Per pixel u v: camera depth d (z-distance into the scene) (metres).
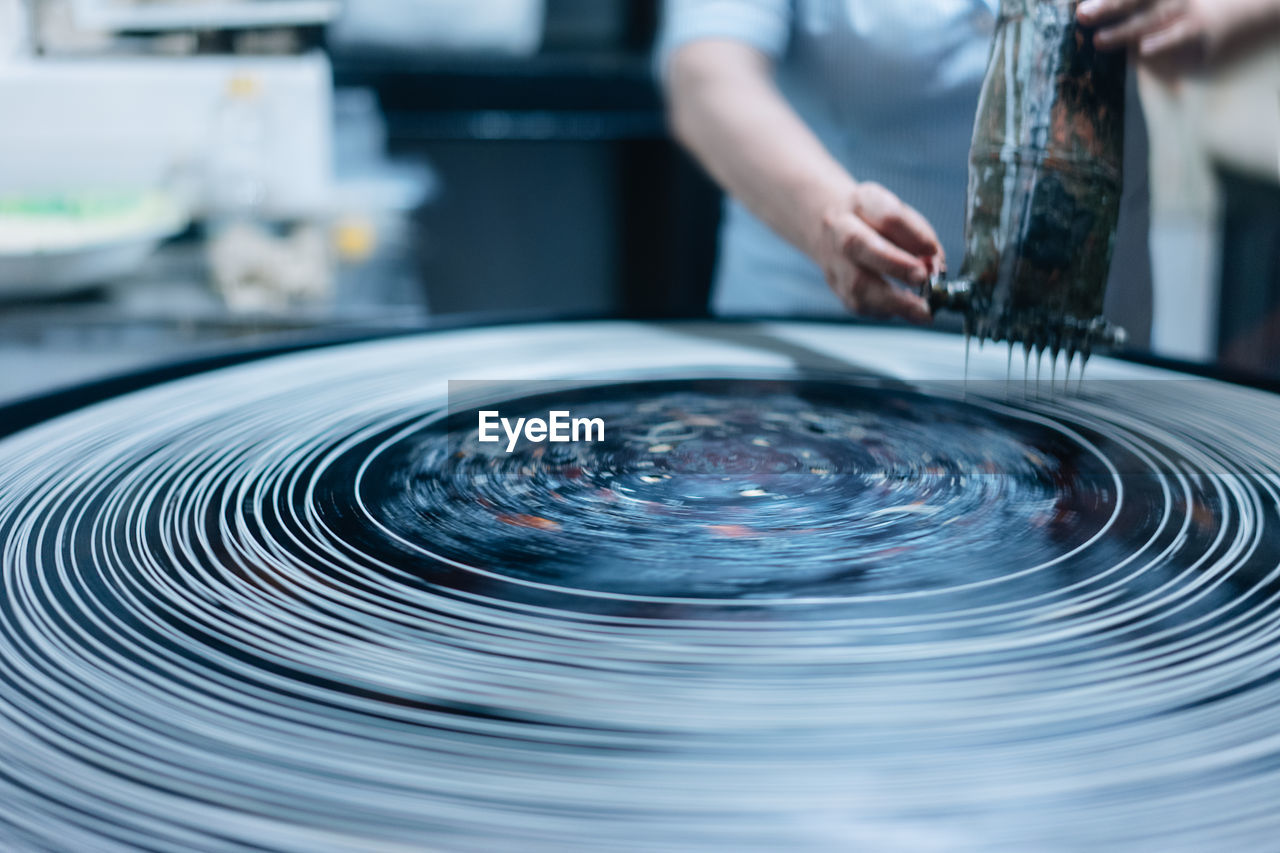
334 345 1.63
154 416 1.37
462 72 4.45
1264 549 1.11
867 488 1.22
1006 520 1.16
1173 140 2.06
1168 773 0.88
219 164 3.19
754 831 0.83
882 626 1.01
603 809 0.86
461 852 0.81
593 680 0.96
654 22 4.72
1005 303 1.31
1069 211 1.27
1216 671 0.96
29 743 0.90
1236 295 3.17
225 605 1.03
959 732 0.91
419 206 3.77
